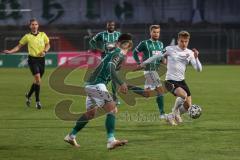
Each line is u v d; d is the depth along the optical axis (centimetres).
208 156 2319
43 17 11438
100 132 2944
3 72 8525
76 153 2394
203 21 11569
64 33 10856
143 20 11569
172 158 2283
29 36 4138
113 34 4331
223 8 11631
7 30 11219
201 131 2972
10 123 3303
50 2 11419
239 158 2278
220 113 3762
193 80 6962
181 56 3134
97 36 4344
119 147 2523
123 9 11569
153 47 3634
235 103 4419
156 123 3278
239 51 10938
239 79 7112
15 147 2534
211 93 5275
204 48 11219
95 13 11544
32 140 2717
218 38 11125
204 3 11594
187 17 11594
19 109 4034
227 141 2669
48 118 3525
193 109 3131
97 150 2459
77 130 2503
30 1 11381
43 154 2377
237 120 3416
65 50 10825
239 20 11656
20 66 9931
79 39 10862
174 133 2906
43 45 4153
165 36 11031
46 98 4831
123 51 2369
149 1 11562
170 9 11594
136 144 2598
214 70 9044
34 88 4103
